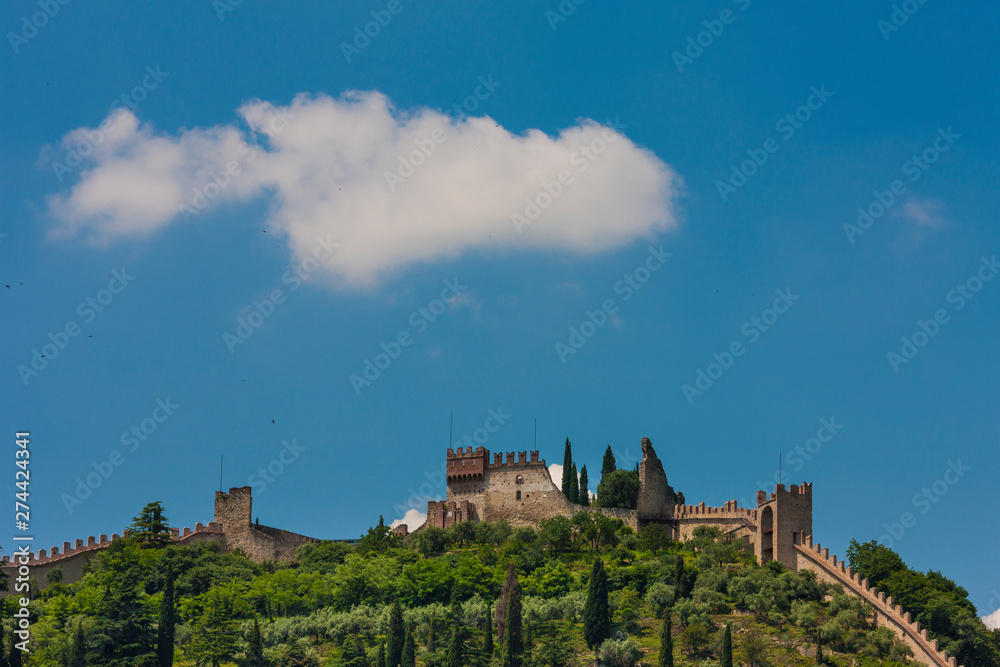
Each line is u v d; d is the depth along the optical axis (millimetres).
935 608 152875
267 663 154625
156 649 150625
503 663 150500
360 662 151125
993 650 150250
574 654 155750
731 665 143250
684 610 161125
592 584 160250
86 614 166375
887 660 147750
